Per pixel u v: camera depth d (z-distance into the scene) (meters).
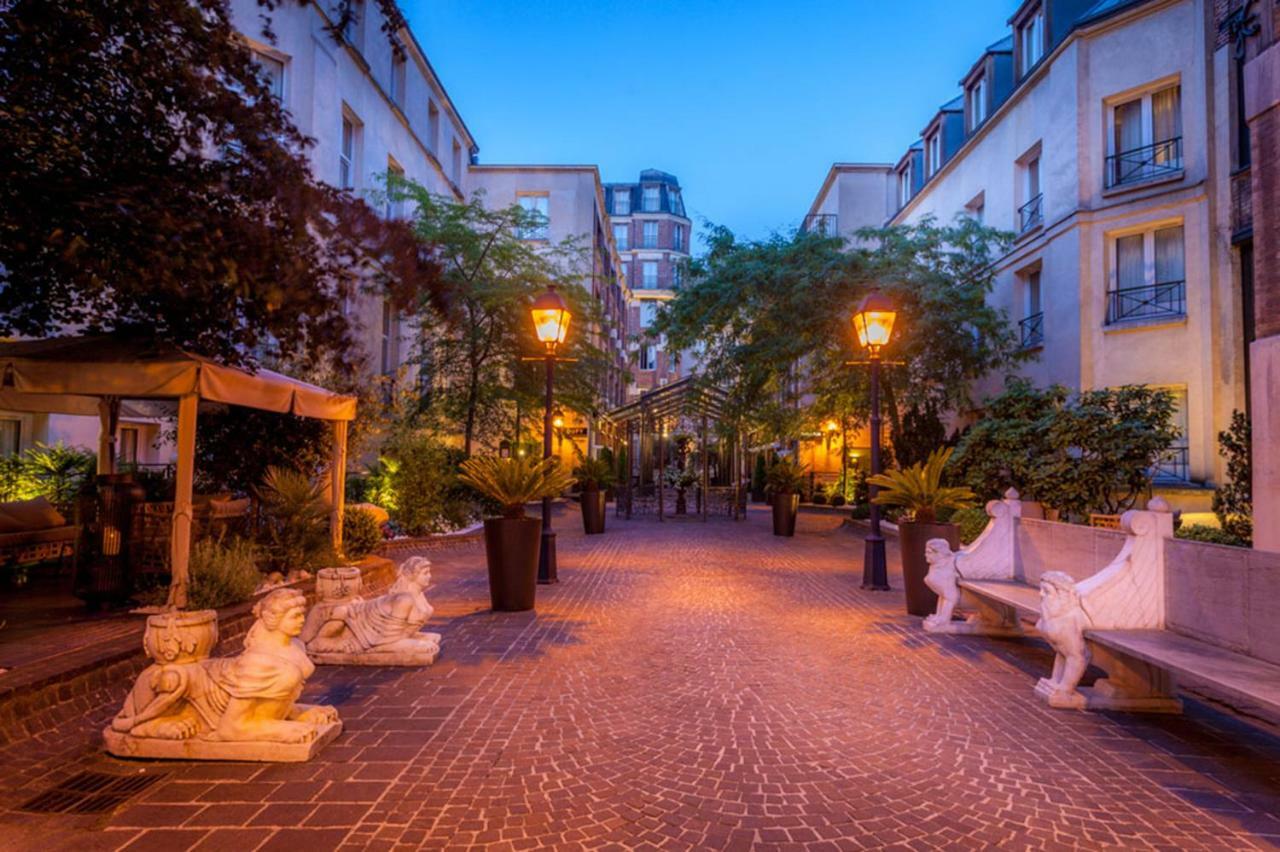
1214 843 3.11
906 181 28.58
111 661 4.87
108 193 4.37
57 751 3.96
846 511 23.83
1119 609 4.96
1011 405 12.55
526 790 3.58
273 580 7.52
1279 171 7.44
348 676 5.53
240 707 3.91
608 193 67.94
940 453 8.14
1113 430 10.88
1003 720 4.64
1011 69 20.33
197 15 5.03
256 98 5.93
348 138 17.59
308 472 10.20
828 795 3.56
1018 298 18.48
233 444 9.56
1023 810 3.41
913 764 3.95
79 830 3.13
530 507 25.08
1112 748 4.18
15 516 7.95
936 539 7.29
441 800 3.45
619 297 44.72
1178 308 14.55
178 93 5.14
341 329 6.80
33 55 4.33
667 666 5.89
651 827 3.22
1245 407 12.03
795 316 16.55
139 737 3.87
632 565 11.90
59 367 6.05
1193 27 14.26
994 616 7.04
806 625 7.45
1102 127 15.73
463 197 26.17
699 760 3.98
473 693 5.12
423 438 14.65
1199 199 14.06
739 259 17.77
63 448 10.59
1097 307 15.59
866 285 16.12
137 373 6.08
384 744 4.15
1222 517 10.02
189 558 6.46
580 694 5.12
